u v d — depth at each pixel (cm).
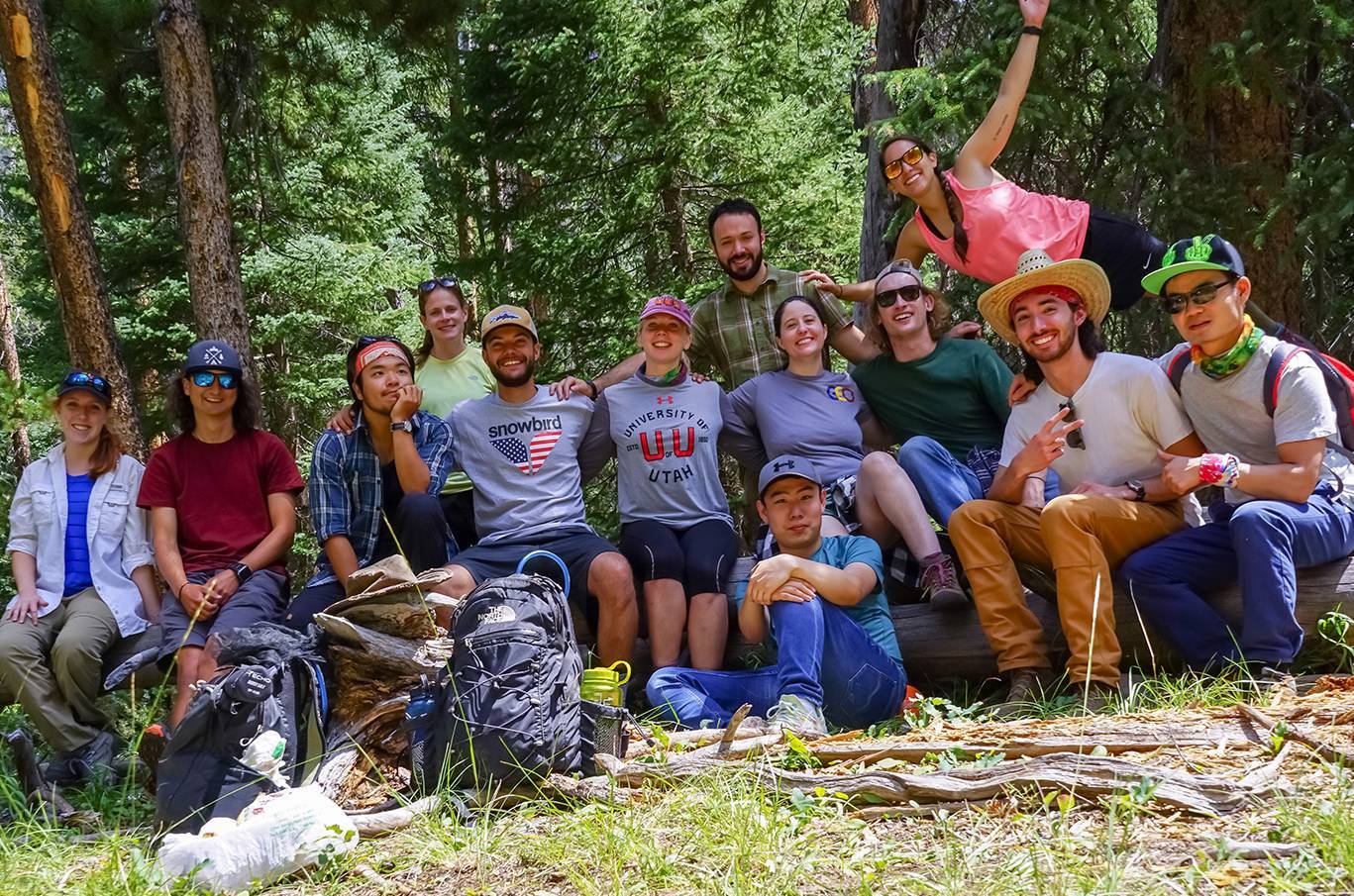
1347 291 774
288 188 1461
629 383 556
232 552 523
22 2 771
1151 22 843
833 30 1259
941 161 658
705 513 539
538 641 379
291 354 1567
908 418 565
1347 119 670
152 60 1045
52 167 784
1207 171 663
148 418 1335
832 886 283
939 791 326
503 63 1238
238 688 370
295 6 1010
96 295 803
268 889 326
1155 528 453
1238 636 456
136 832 386
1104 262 542
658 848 310
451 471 590
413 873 323
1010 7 646
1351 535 441
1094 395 463
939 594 489
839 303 620
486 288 1338
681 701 460
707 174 1288
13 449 1473
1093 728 374
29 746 431
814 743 397
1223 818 295
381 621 405
